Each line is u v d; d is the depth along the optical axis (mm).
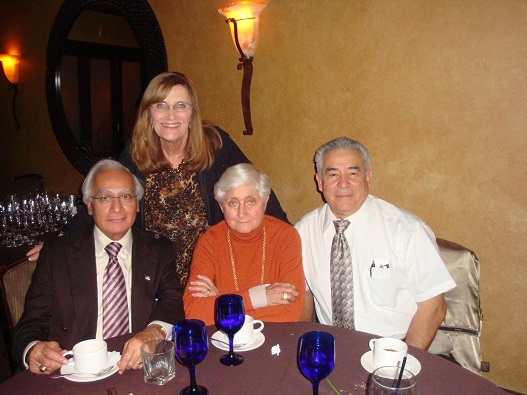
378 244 1985
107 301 1825
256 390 1218
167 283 1963
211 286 1868
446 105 2436
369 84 2674
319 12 2801
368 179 2016
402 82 2557
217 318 1376
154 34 3713
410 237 1966
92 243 1891
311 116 2941
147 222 2340
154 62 3752
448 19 2369
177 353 1188
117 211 1836
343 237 2000
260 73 3133
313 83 2898
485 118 2332
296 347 1443
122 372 1328
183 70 3586
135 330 1855
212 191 2340
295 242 2035
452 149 2451
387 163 2684
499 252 2395
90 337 1823
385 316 2000
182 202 2316
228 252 2029
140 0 3764
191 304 1795
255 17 2924
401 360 1266
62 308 1813
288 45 2967
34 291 1817
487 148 2350
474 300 2158
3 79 5746
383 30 2576
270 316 1758
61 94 4840
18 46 5434
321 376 1106
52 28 4801
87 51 4387
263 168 3240
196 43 3459
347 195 1922
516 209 2312
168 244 2031
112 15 4059
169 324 1758
